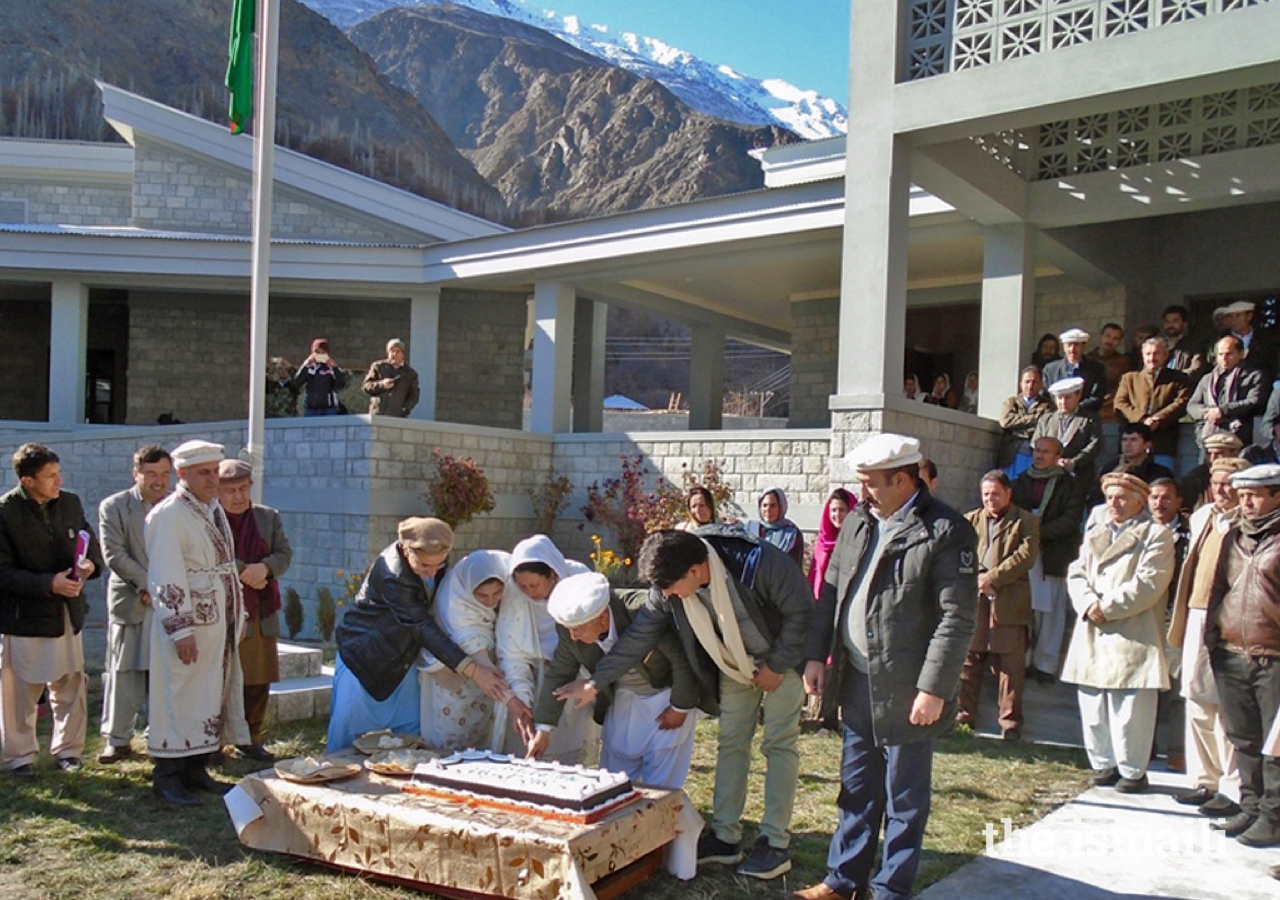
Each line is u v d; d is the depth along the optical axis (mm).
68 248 18219
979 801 6723
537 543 5836
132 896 4973
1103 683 7027
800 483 13352
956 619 4695
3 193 22734
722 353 21344
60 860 5387
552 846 4539
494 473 15352
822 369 18719
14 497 6535
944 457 11125
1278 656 5906
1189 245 14633
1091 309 14578
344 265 18141
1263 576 5980
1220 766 6633
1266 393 9312
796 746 5531
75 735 6906
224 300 21594
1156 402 10234
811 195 14188
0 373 23531
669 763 5688
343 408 16203
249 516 7332
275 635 7418
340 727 6363
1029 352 12516
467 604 5965
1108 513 7219
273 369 17547
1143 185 11688
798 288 18453
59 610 6684
